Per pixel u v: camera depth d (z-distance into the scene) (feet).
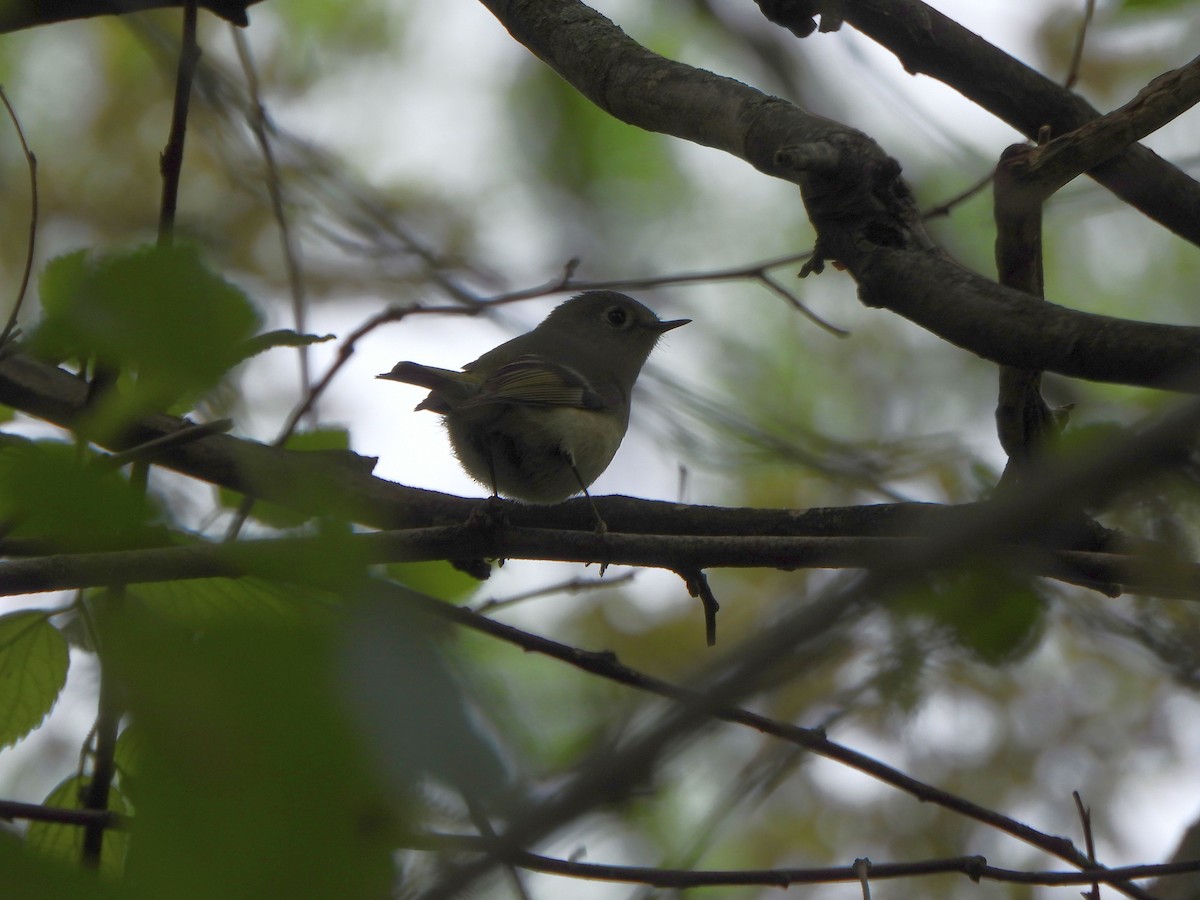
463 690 6.63
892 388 53.47
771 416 39.45
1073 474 9.34
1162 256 52.11
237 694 6.15
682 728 7.91
